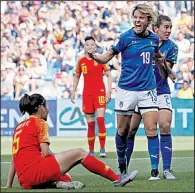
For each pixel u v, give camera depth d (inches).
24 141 829.8
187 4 2800.2
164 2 2802.7
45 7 2778.1
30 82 2566.4
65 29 2728.8
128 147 1050.1
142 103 965.2
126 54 954.1
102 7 2795.3
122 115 973.8
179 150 1943.9
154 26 1039.6
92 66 1589.6
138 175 1123.9
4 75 2554.1
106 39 2709.2
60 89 2568.9
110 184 923.4
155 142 977.5
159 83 1037.2
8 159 1684.3
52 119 2391.7
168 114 1032.2
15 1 2770.7
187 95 2539.4
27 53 2650.1
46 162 819.4
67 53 2659.9
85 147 2038.6
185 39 2706.7
